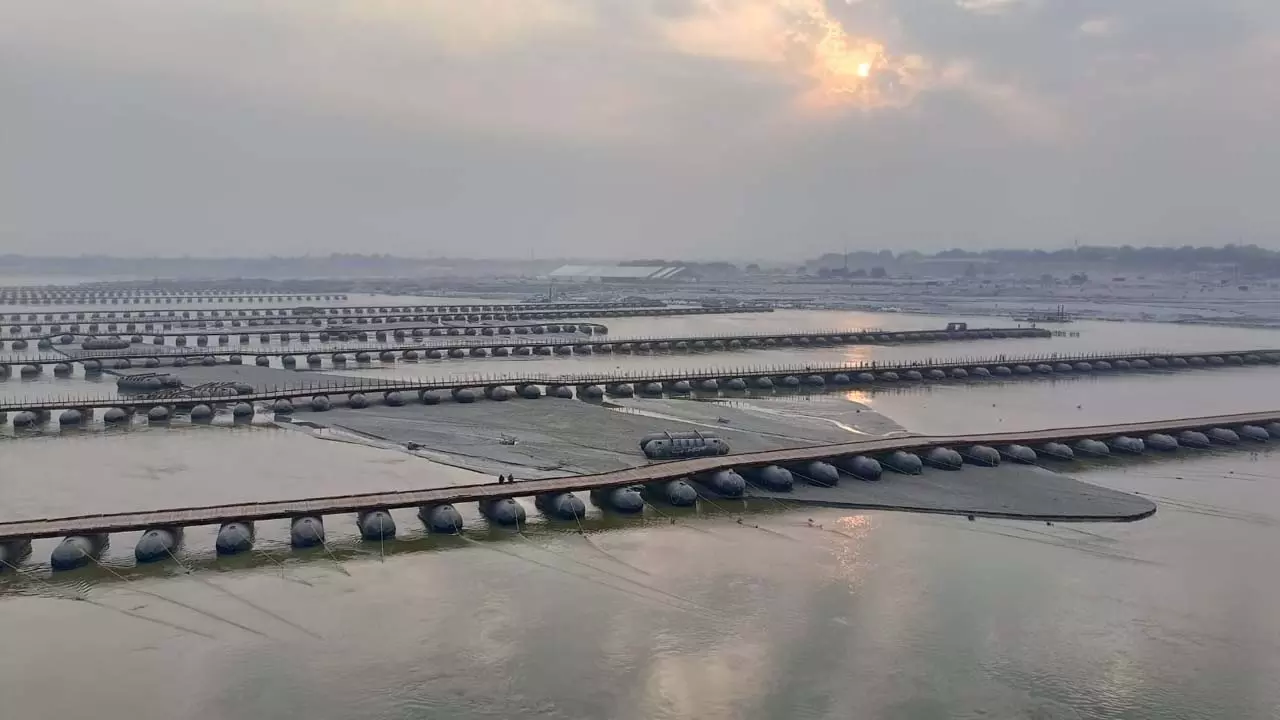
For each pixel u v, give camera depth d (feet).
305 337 548.31
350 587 153.17
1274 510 196.95
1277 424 269.03
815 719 114.93
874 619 142.41
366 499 180.65
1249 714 117.08
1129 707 118.52
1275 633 138.51
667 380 355.36
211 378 371.76
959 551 171.12
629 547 172.35
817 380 378.73
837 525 184.96
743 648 132.98
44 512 190.60
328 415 294.87
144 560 161.58
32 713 114.73
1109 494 205.26
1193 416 312.29
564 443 255.70
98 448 250.78
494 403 317.42
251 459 237.25
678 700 119.14
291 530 172.04
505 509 181.68
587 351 484.74
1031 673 126.62
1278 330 640.58
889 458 223.51
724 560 166.09
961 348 520.83
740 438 262.88
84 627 138.31
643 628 138.82
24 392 343.67
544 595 150.61
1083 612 145.38
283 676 124.06
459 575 158.61
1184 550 172.65
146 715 114.62
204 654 130.00
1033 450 236.43
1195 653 132.67
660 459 229.86
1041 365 421.59
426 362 442.91
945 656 130.93
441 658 129.29
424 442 256.52
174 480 215.92
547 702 118.42
